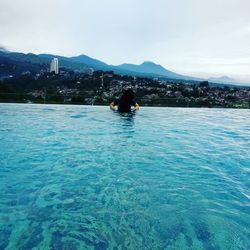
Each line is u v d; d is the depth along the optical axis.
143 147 5.57
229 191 3.22
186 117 11.70
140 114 12.03
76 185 3.33
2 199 2.86
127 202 2.85
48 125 8.28
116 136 6.79
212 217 2.54
